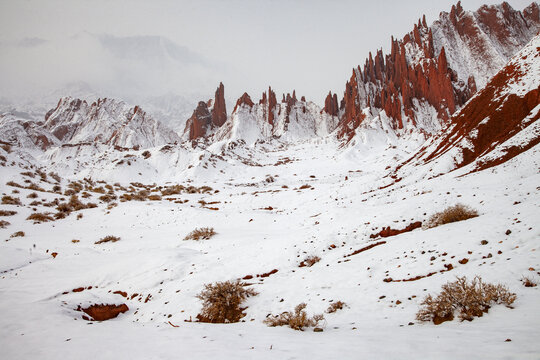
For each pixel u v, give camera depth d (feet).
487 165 95.45
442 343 18.34
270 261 57.31
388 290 33.81
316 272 47.50
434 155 136.46
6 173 163.43
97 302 42.96
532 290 24.77
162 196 186.19
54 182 184.85
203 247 79.05
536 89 105.50
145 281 56.08
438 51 542.98
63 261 71.77
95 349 21.97
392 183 135.03
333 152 449.89
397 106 447.01
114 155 379.76
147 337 24.84
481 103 128.57
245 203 153.58
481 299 24.04
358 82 601.62
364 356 17.47
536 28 576.61
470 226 45.52
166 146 395.14
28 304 35.91
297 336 24.86
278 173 354.13
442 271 34.47
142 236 97.86
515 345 15.99
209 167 351.46
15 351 22.48
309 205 131.34
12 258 72.49
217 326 29.96
